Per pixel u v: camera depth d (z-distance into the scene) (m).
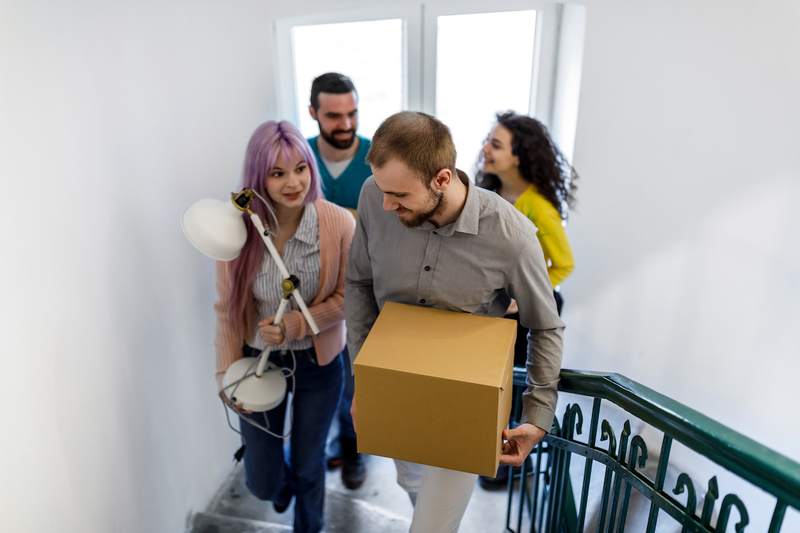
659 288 2.79
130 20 1.58
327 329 1.87
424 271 1.40
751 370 2.83
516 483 2.45
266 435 1.95
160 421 1.93
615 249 2.76
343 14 2.50
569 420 1.56
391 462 2.59
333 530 2.27
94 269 1.54
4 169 1.23
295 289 1.69
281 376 1.83
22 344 1.32
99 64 1.49
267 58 2.27
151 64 1.68
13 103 1.24
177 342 1.98
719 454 1.04
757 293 2.67
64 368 1.46
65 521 1.53
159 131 1.74
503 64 2.74
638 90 2.43
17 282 1.29
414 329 1.34
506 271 1.35
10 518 1.33
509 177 2.44
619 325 2.93
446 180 1.22
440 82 2.77
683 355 2.91
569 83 2.63
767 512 2.67
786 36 2.21
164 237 1.83
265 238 1.65
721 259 2.65
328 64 2.70
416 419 1.27
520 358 2.30
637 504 1.90
